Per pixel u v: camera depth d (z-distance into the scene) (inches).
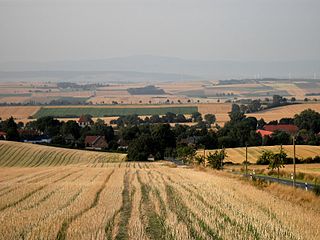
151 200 1439.5
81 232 890.1
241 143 5708.7
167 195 1588.3
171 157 5462.6
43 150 4778.5
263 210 1213.7
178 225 965.2
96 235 866.1
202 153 4734.3
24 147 4810.5
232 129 6112.2
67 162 4399.6
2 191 1669.5
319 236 884.6
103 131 6407.5
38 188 1786.4
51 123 7037.4
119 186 1908.2
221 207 1254.3
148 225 1003.3
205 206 1279.5
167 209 1225.4
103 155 4982.8
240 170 3587.6
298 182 2524.6
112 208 1221.7
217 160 3673.7
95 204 1314.0
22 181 2218.3
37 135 6505.9
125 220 1066.7
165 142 5472.4
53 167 3754.9
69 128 6466.5
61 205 1272.1
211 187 1870.1
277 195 1622.8
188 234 884.6
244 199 1451.8
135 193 1657.2
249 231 919.7
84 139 6166.3
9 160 4367.6
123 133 6151.6
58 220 1010.7
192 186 1926.7
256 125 7091.5
